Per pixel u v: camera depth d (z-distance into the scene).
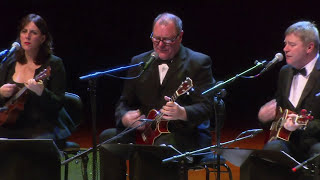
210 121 10.95
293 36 10.05
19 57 11.23
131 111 10.49
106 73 9.74
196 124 10.27
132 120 10.38
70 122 11.54
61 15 22.80
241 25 22.28
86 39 23.16
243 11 22.14
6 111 10.95
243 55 22.56
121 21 22.94
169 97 10.55
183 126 10.46
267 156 8.81
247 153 8.88
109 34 23.09
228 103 23.52
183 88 10.01
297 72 10.40
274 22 21.81
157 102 10.66
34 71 11.17
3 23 21.97
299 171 8.91
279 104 10.61
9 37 22.00
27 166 9.53
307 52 10.05
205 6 22.38
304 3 20.94
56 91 11.10
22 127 11.09
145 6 22.66
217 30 22.52
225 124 20.30
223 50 22.67
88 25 23.08
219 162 9.46
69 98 11.54
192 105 10.33
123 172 10.15
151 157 9.51
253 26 22.17
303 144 10.02
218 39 22.61
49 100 11.00
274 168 9.02
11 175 9.51
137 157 9.59
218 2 22.28
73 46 23.19
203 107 10.33
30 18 11.07
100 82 23.50
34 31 11.00
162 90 10.66
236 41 22.47
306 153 10.05
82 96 23.31
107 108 23.19
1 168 9.48
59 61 11.27
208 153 10.10
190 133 10.46
